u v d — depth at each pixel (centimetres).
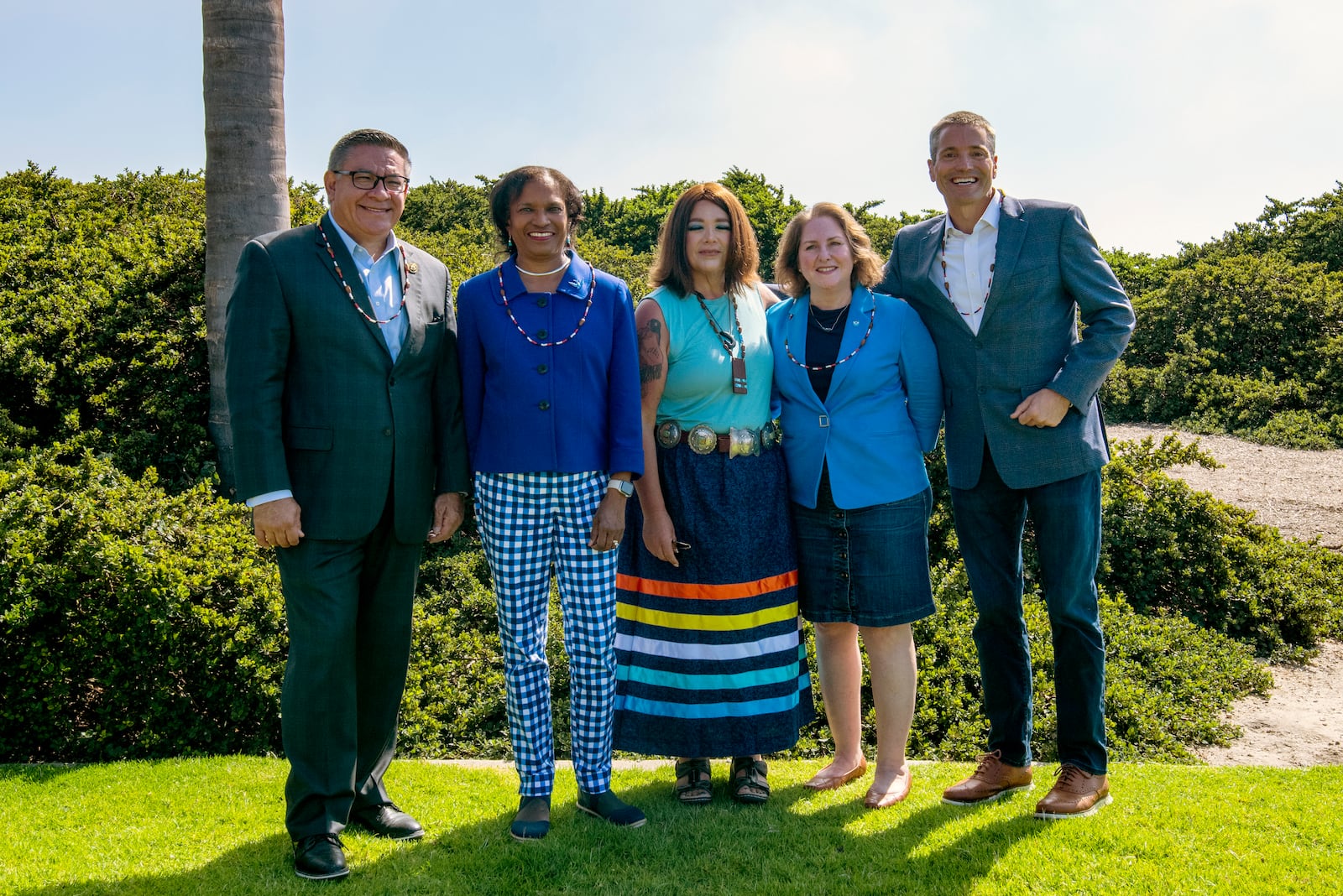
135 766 387
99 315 649
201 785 360
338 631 291
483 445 311
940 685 495
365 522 294
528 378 305
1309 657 653
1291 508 975
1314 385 1438
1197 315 1636
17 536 427
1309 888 275
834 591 347
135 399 633
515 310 310
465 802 347
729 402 338
